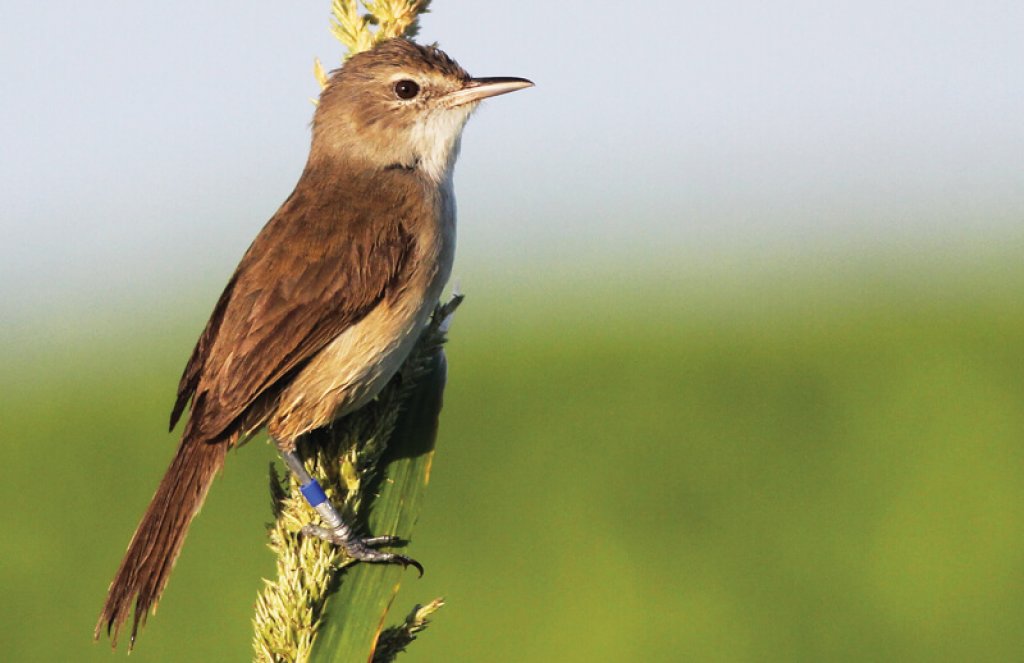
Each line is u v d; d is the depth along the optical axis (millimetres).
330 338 9438
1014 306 27719
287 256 9625
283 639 8250
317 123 10648
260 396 9430
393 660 8477
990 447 20781
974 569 18344
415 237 9867
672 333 26625
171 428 9977
